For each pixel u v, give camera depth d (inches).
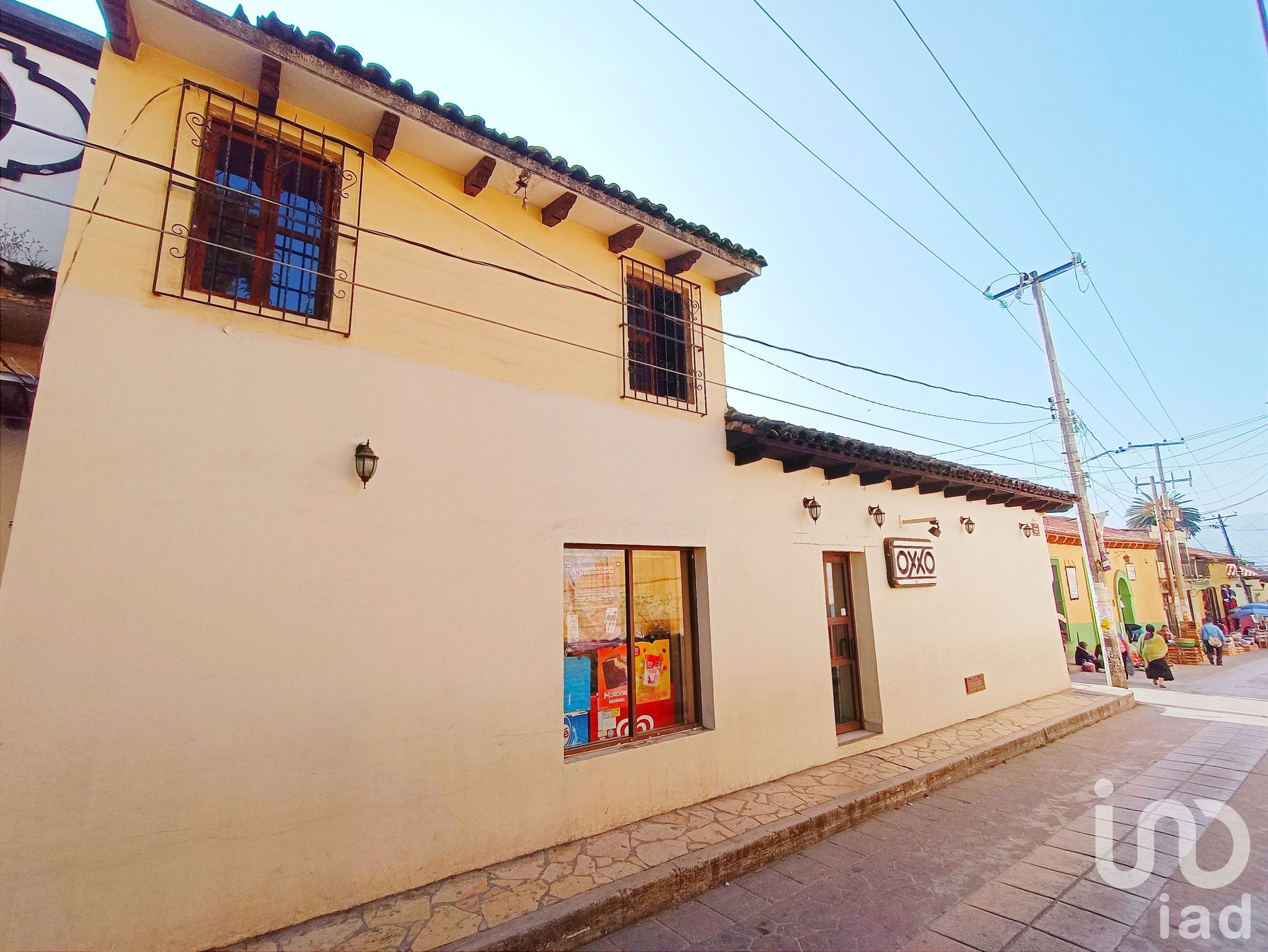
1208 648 677.9
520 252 202.7
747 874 175.6
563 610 198.7
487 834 162.7
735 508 246.8
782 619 253.4
